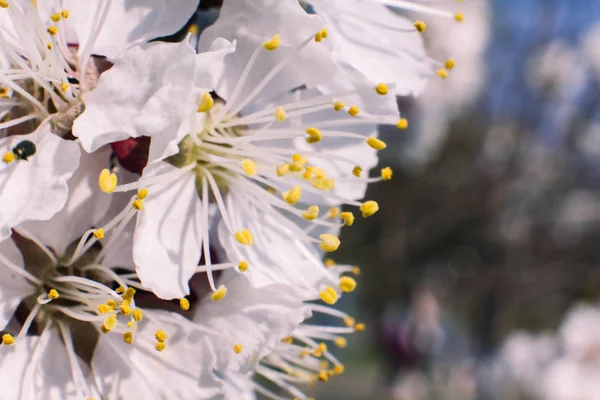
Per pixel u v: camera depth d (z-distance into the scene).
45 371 0.10
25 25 0.10
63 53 0.10
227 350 0.11
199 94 0.10
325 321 0.19
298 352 0.12
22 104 0.10
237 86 0.10
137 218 0.10
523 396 0.25
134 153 0.10
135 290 0.10
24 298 0.10
